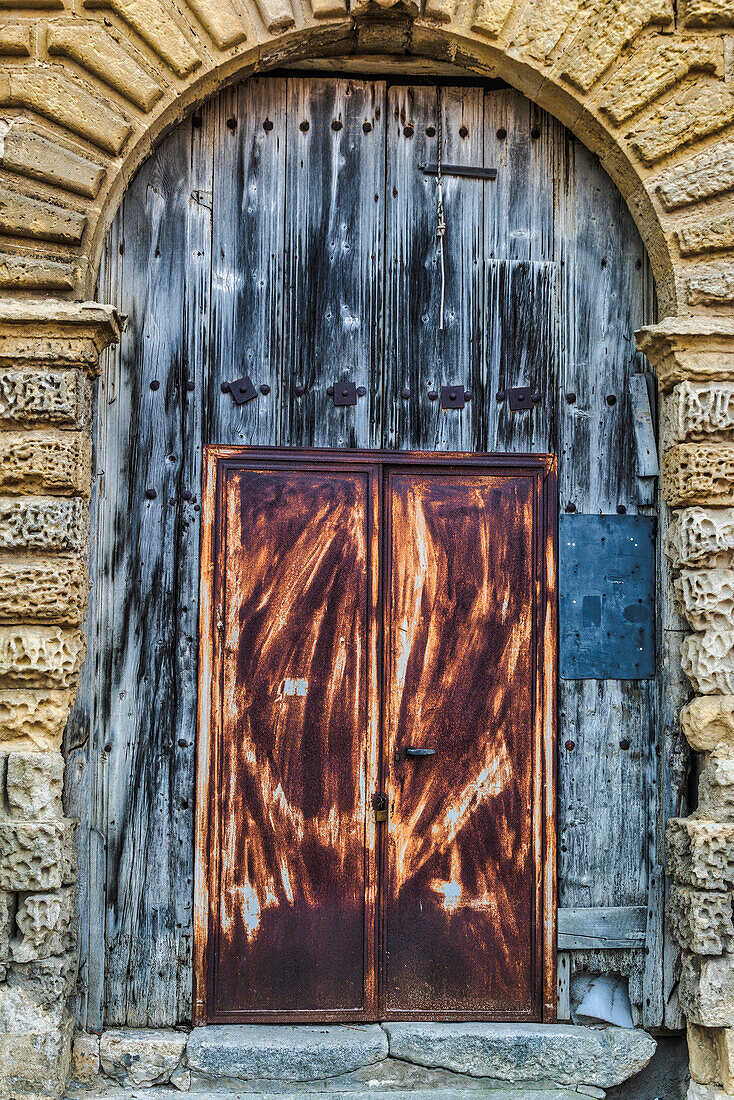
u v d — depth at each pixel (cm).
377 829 352
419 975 350
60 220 322
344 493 358
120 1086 326
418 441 362
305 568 355
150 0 329
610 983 358
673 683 354
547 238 370
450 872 353
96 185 326
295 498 356
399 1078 333
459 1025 345
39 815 312
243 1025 343
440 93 369
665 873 355
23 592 313
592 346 370
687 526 338
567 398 368
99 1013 338
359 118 366
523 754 358
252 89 362
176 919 344
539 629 361
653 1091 350
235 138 361
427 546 361
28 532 316
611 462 369
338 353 362
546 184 371
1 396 319
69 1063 323
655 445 369
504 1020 351
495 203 370
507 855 355
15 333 319
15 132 319
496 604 361
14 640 313
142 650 349
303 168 363
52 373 320
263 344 359
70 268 324
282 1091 327
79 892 338
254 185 361
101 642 347
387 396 362
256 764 349
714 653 333
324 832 350
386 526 360
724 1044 323
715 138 343
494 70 357
